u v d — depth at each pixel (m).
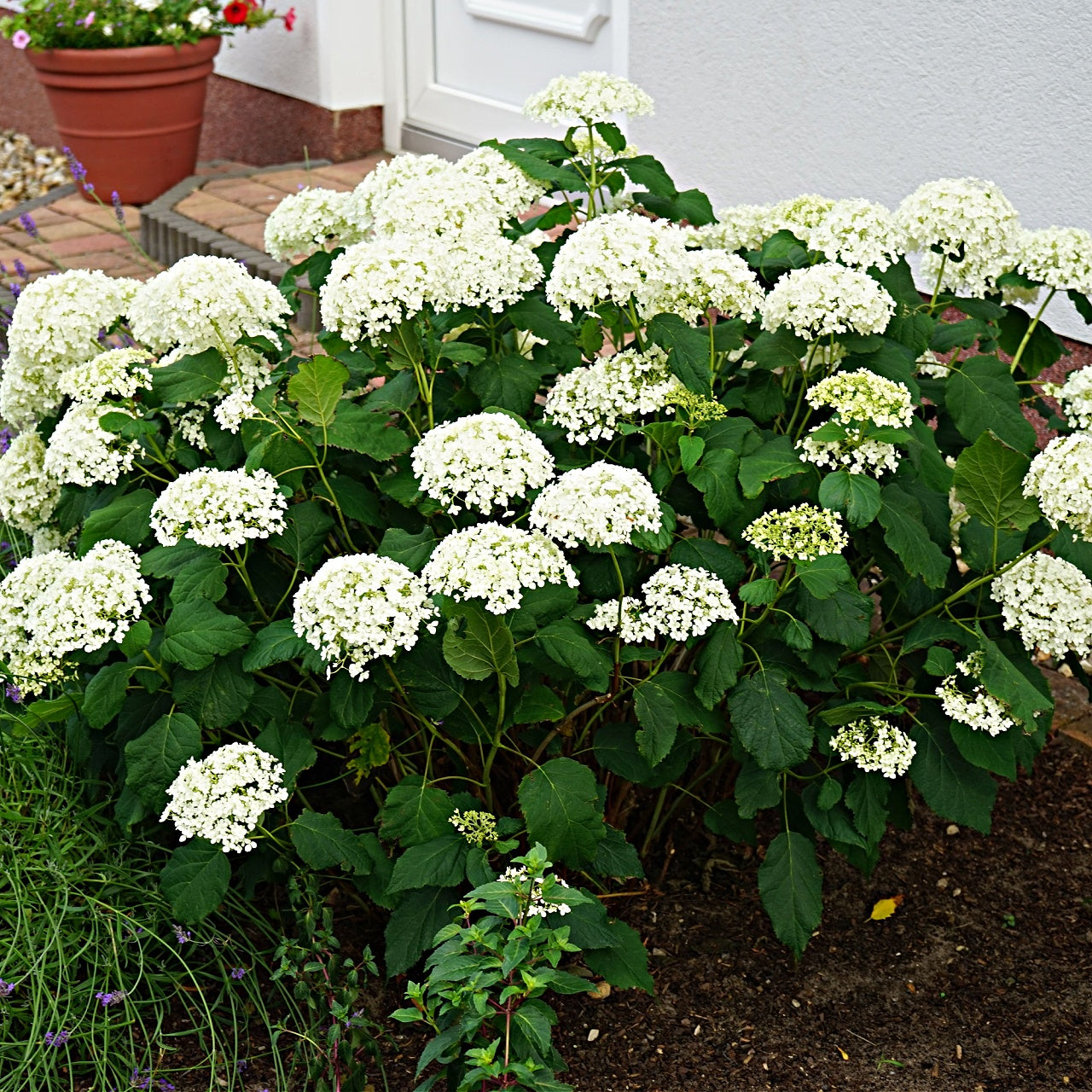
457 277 1.99
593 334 2.11
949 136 2.98
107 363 2.09
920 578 2.10
